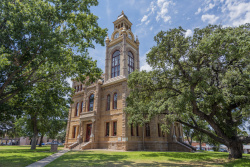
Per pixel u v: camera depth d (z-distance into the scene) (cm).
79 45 1748
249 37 973
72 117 3384
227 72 1458
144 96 1883
